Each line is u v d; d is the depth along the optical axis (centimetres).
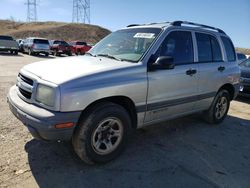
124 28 523
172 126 570
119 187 333
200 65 507
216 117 594
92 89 343
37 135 333
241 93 878
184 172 379
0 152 394
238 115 710
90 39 8238
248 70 887
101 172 363
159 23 494
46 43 2609
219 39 576
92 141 360
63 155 399
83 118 351
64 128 327
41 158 387
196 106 522
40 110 331
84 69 364
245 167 409
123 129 390
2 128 479
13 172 347
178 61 467
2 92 752
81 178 346
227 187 350
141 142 472
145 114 417
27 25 9712
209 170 390
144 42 443
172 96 452
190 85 485
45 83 334
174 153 437
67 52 2875
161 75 424
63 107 324
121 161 396
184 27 489
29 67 402
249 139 529
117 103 400
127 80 379
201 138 513
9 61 1734
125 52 445
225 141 508
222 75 564
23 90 373
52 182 332
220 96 585
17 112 355
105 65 387
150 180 353
